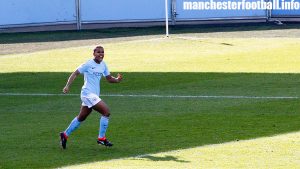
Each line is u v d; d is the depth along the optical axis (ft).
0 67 187.21
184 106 129.70
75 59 200.23
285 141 100.22
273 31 262.26
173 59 196.75
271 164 88.07
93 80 98.32
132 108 128.98
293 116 118.21
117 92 146.61
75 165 89.81
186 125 112.57
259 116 118.62
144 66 184.14
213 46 222.89
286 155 92.43
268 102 131.85
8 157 94.48
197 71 173.88
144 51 214.69
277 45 222.28
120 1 288.10
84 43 236.22
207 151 95.40
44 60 199.00
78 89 151.94
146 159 92.02
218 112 123.03
